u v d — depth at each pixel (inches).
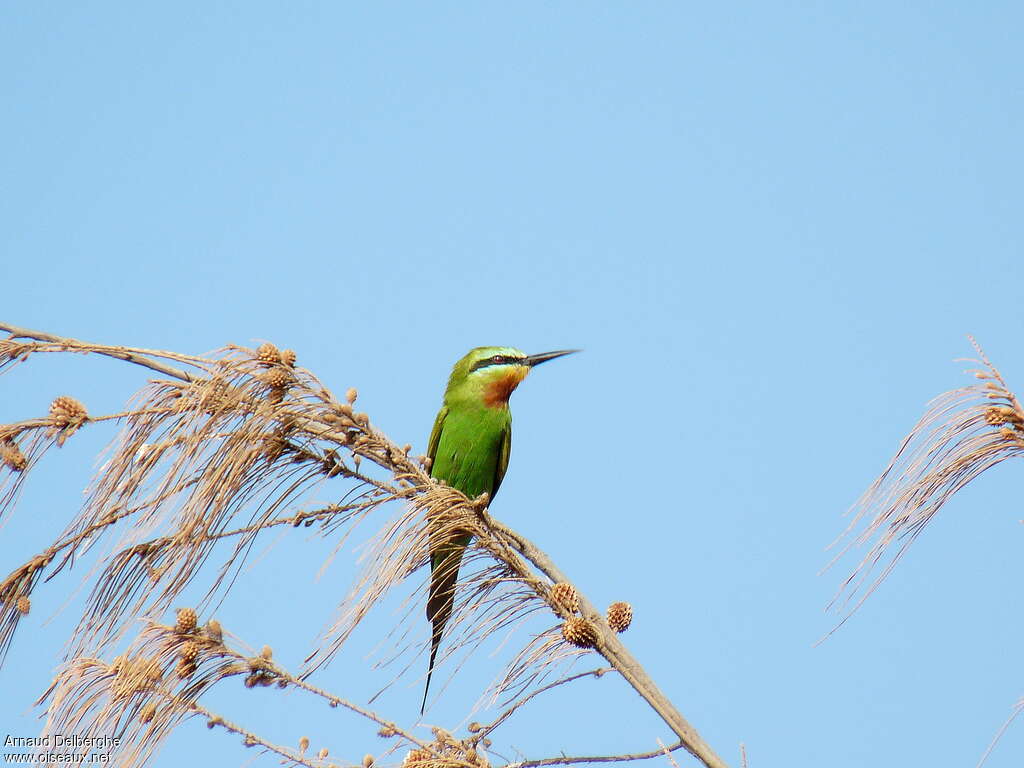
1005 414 280.2
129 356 310.7
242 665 297.3
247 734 297.9
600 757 305.3
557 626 306.3
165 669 290.5
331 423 309.0
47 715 275.7
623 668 306.3
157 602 278.5
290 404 302.4
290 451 309.9
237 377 299.6
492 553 311.1
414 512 299.4
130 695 281.7
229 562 289.3
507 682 297.7
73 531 285.4
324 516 306.8
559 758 304.8
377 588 277.3
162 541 284.5
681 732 305.7
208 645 295.3
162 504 282.7
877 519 280.1
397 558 284.0
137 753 279.3
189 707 290.4
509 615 305.7
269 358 306.0
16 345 307.9
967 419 282.0
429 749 298.7
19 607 280.1
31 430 295.4
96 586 279.9
